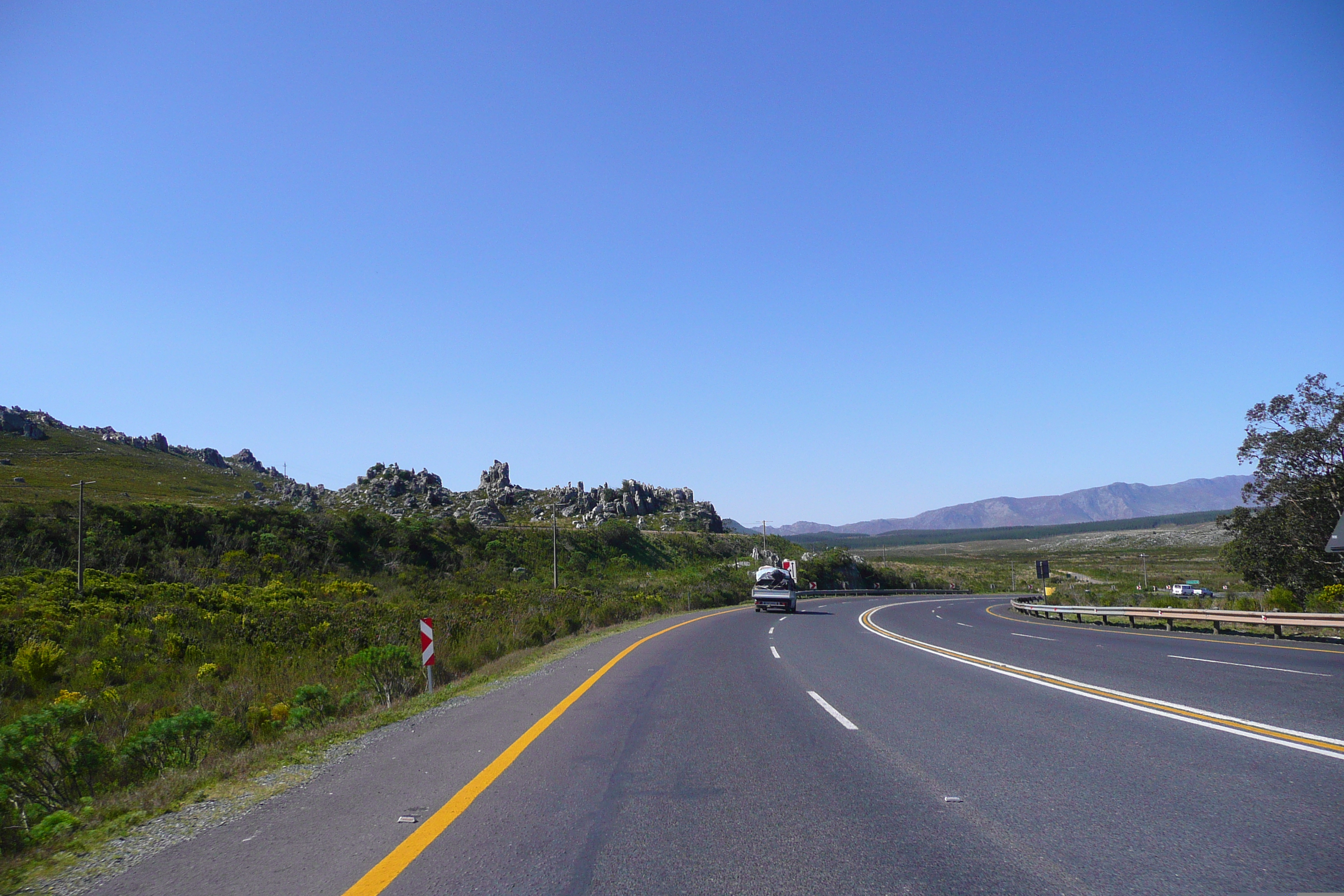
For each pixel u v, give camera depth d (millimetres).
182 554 52031
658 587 63781
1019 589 107750
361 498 115562
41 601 30188
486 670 16297
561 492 128750
